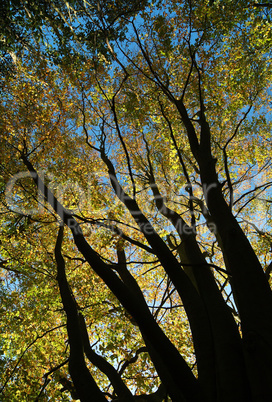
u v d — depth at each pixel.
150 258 14.56
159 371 6.36
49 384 10.35
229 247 5.89
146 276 14.95
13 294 12.21
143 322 4.92
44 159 12.15
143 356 11.67
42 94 11.39
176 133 13.88
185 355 12.73
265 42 12.26
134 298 5.18
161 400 9.19
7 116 10.94
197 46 9.71
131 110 11.48
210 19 10.30
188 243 7.76
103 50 11.66
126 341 11.40
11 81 11.59
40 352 10.93
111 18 10.83
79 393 5.29
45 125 11.41
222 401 4.58
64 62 11.52
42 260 12.44
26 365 10.48
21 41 11.41
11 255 12.47
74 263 12.71
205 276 6.66
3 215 12.69
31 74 11.66
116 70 12.93
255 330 4.78
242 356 5.05
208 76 12.63
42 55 11.98
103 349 10.48
